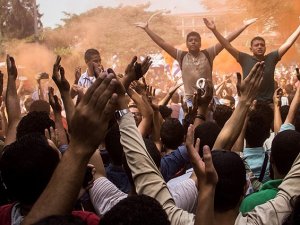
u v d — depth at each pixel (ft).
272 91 26.23
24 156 8.60
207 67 27.81
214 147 11.27
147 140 12.44
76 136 7.11
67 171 7.11
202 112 16.28
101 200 11.02
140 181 9.29
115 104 7.04
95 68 9.13
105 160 14.58
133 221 7.07
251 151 14.66
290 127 16.03
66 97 10.94
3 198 11.28
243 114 11.32
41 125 12.78
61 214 7.07
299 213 7.98
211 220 8.02
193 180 11.09
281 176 11.89
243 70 26.68
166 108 21.97
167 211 9.03
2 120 21.89
